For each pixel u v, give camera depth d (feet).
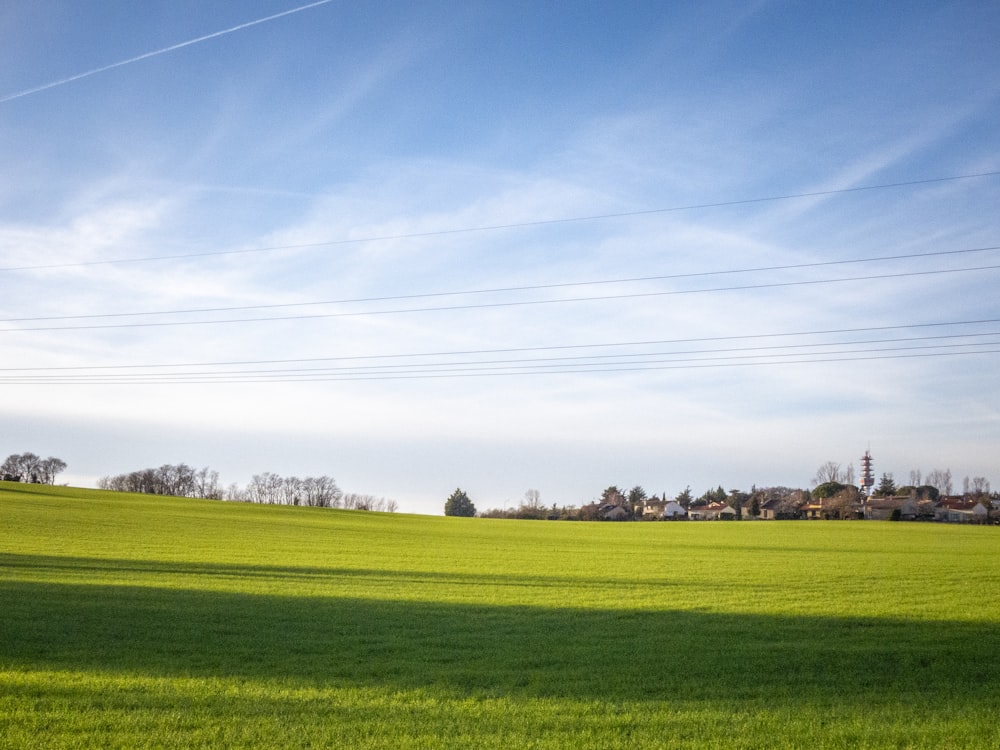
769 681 54.39
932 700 49.19
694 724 42.93
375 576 119.14
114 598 84.69
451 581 114.93
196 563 128.06
